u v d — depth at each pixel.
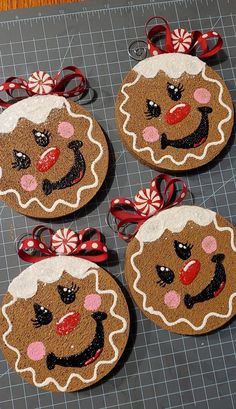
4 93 0.31
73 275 0.29
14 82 0.31
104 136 0.30
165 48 0.32
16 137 0.30
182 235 0.30
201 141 0.30
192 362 0.30
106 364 0.28
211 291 0.29
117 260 0.30
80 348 0.28
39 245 0.29
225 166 0.32
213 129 0.31
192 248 0.30
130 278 0.29
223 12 0.33
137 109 0.30
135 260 0.29
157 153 0.30
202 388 0.29
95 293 0.29
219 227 0.30
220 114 0.31
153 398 0.29
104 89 0.32
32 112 0.30
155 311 0.29
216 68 0.33
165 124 0.30
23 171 0.30
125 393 0.29
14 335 0.28
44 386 0.28
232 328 0.30
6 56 0.31
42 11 0.32
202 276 0.29
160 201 0.30
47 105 0.30
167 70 0.31
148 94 0.31
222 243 0.30
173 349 0.30
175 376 0.29
